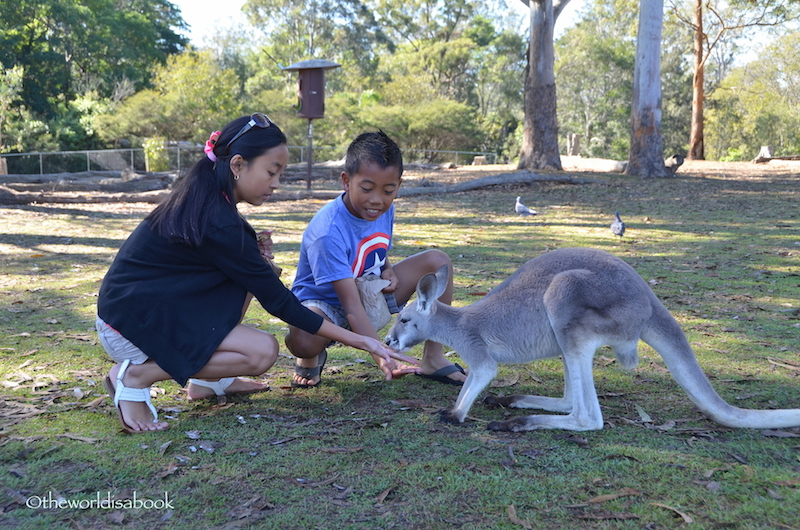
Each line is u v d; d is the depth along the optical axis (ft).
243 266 8.04
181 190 8.09
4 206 36.32
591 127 151.23
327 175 60.13
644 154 53.88
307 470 7.21
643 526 5.99
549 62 57.52
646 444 7.84
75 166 84.17
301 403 9.48
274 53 153.99
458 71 150.61
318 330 8.48
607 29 144.97
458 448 7.79
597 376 10.57
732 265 19.97
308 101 44.19
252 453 7.66
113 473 7.16
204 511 6.39
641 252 22.80
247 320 14.37
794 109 146.92
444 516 6.22
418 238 26.43
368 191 9.05
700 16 82.79
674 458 7.38
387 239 10.11
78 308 15.03
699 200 39.37
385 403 9.48
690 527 5.94
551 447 7.77
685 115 136.56
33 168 82.99
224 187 8.07
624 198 41.14
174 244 8.02
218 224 7.88
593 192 44.52
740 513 6.16
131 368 8.25
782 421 8.02
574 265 8.63
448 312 8.95
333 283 9.41
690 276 18.42
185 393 9.90
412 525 6.07
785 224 29.01
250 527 6.07
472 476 7.01
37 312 14.65
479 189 46.80
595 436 8.11
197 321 8.09
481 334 8.77
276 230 28.68
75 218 32.55
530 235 27.35
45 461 7.45
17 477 7.07
